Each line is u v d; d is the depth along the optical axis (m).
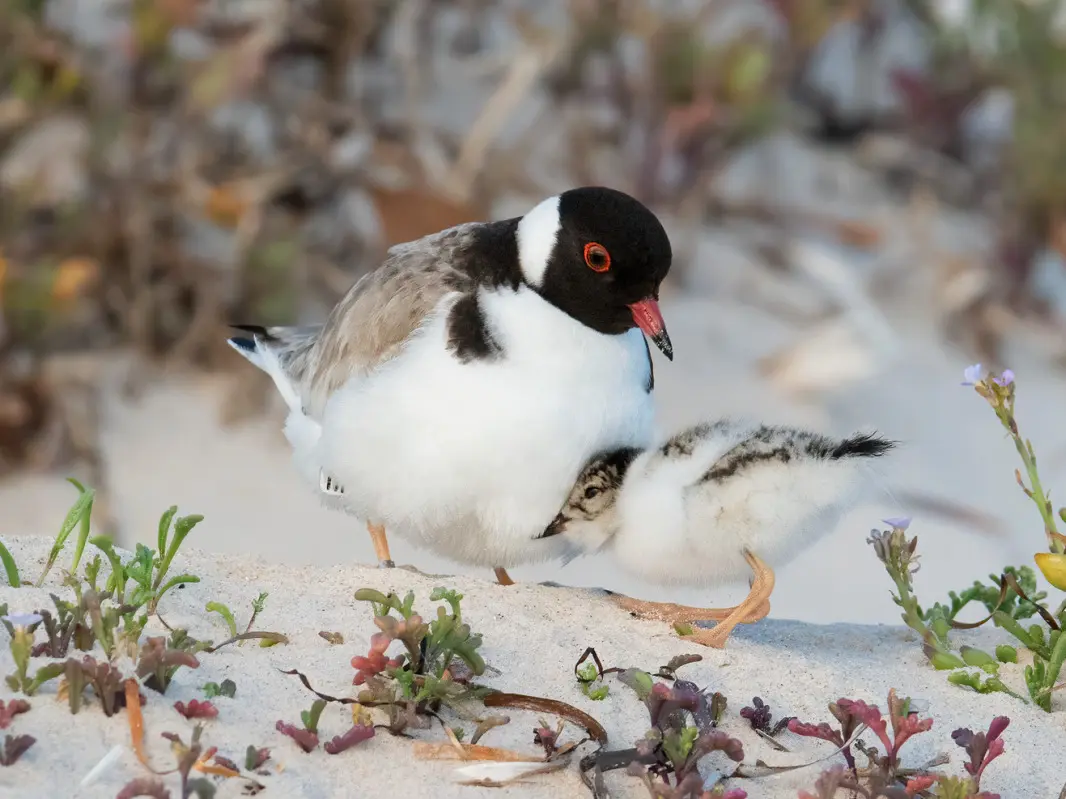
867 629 8.37
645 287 8.28
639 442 8.46
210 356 14.16
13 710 5.87
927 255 16.19
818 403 14.21
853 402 14.31
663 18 15.88
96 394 13.70
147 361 14.12
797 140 17.34
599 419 8.16
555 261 8.21
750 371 14.55
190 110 14.33
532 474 8.09
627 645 7.34
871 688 7.28
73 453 13.11
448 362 8.12
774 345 14.87
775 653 7.59
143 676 6.12
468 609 7.49
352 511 8.95
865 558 12.71
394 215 14.33
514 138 15.77
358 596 6.64
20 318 13.47
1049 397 14.73
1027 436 14.12
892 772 6.30
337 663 6.71
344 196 14.78
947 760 6.55
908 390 14.59
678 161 15.65
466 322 8.23
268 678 6.52
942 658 7.64
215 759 5.81
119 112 14.30
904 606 7.85
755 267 15.84
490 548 8.54
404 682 6.32
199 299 14.20
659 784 6.01
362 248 14.69
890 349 14.99
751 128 15.64
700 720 6.43
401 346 8.38
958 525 13.00
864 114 17.53
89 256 14.09
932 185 17.05
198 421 13.66
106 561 7.48
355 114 14.84
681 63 15.55
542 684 6.83
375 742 6.22
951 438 14.03
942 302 15.56
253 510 12.67
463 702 6.54
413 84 15.05
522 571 12.19
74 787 5.61
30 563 7.34
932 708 7.15
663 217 15.71
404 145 14.88
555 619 7.61
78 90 14.48
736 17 17.52
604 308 8.25
